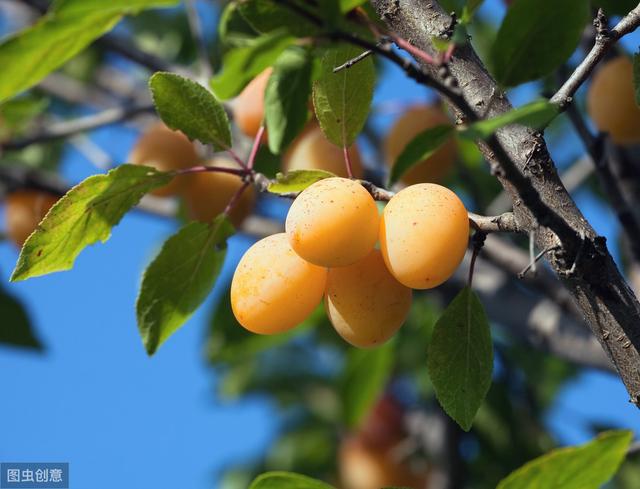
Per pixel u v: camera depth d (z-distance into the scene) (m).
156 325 0.53
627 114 0.64
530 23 0.46
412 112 0.69
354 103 0.52
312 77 0.51
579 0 0.46
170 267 0.53
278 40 0.44
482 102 0.47
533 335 0.74
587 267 0.45
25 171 0.78
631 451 0.56
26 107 0.78
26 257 0.51
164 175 0.52
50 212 0.50
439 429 0.78
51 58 0.43
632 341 0.46
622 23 0.47
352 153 0.60
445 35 0.47
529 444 0.80
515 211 0.47
